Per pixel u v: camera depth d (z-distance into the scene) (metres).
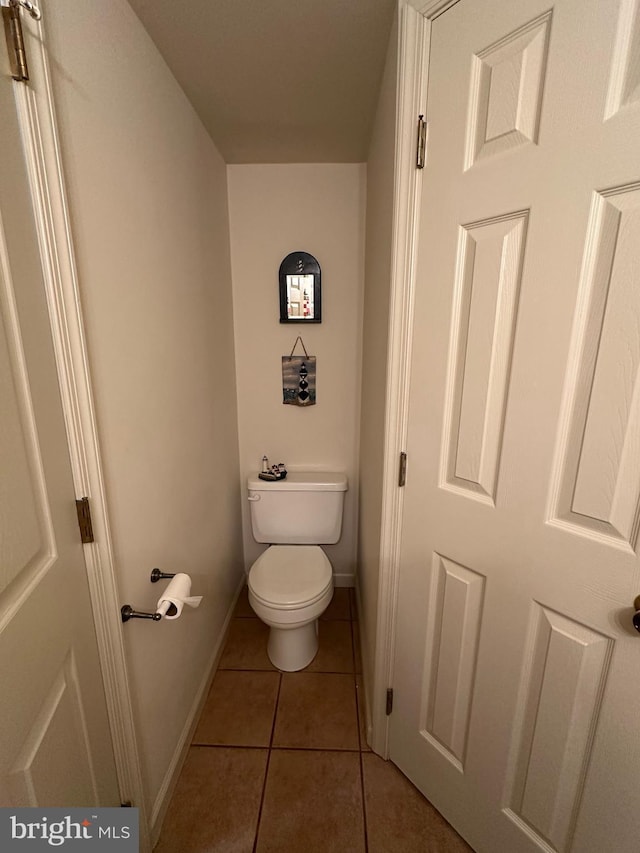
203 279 1.42
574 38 0.64
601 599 0.74
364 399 1.74
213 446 1.57
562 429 0.75
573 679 0.79
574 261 0.69
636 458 0.67
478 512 0.90
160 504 1.08
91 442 0.76
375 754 1.31
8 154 0.57
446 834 1.09
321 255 1.81
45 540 0.67
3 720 0.56
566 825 0.85
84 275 0.74
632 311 0.65
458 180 0.84
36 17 0.58
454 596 0.99
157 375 1.06
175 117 1.16
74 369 0.71
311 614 1.51
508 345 0.81
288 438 2.03
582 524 0.75
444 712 1.07
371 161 1.48
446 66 0.81
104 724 0.87
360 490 1.94
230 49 1.04
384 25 0.96
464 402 0.90
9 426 0.57
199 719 1.43
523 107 0.72
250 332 1.90
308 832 1.09
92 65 0.75
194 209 1.33
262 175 1.74
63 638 0.71
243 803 1.17
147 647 1.03
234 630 1.88
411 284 0.96
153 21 0.94
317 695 1.54
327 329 1.88
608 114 0.62
